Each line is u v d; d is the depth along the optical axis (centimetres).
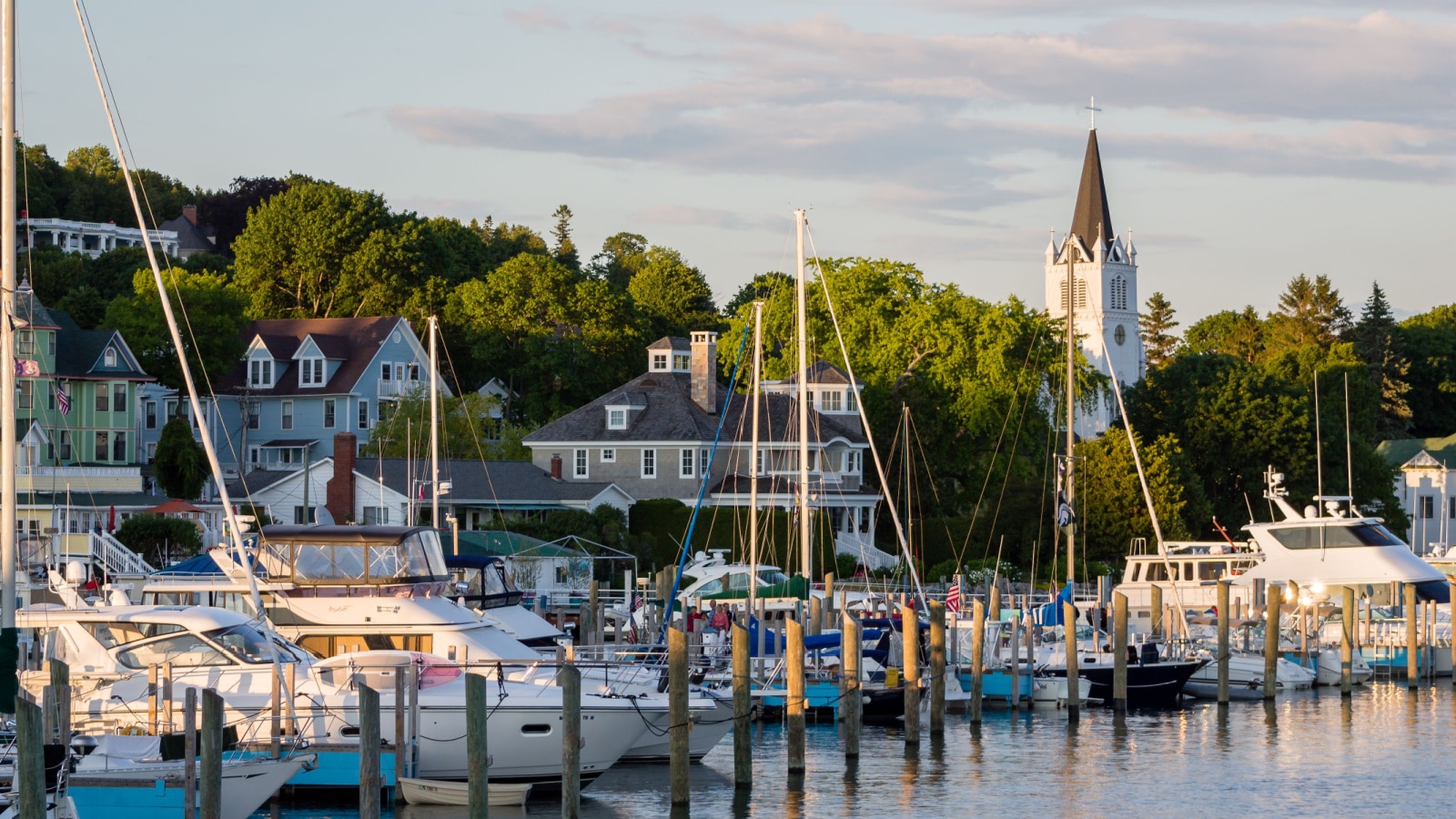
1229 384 9919
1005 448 9631
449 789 2973
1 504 3167
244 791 2614
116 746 2703
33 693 2970
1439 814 3219
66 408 6241
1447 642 5759
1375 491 10044
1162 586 6034
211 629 3056
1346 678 5078
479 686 2578
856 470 9238
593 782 3334
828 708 4344
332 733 3006
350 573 3659
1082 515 8275
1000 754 3844
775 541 8344
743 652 3306
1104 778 3553
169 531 6144
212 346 10312
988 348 9756
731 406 9319
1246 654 5244
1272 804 3297
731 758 3744
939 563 8388
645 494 9012
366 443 10038
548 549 6431
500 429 10081
